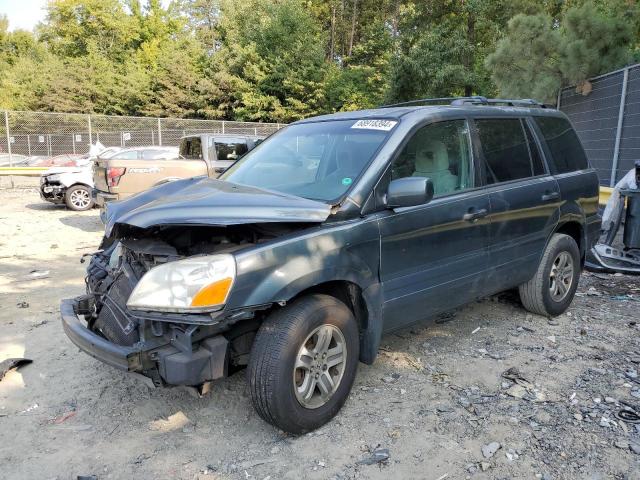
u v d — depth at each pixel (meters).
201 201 3.07
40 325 4.92
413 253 3.48
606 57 9.98
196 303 2.60
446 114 3.90
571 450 2.88
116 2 49.72
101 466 2.83
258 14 35.88
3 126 21.28
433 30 23.83
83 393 3.62
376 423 3.18
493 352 4.16
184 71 37.84
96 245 8.88
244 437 3.08
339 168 3.49
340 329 3.12
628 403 3.33
